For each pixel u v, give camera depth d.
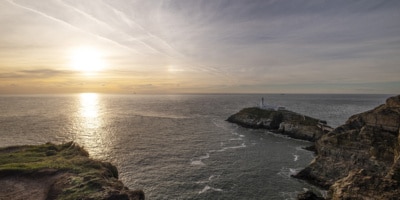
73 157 42.94
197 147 75.81
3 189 29.30
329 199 35.75
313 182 48.72
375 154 45.16
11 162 39.28
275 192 44.06
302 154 69.19
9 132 96.56
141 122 130.75
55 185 29.73
